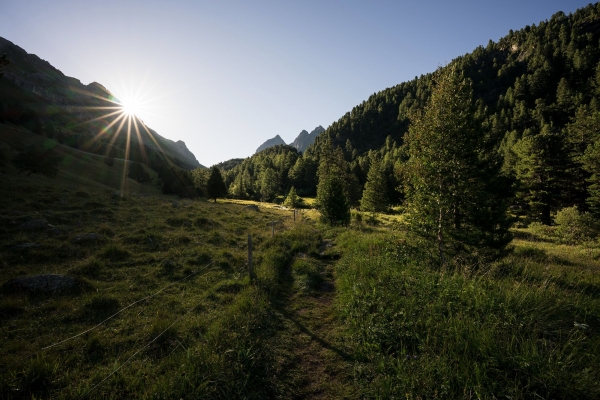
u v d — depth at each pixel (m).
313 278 10.08
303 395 4.38
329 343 5.91
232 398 4.03
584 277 9.41
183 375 4.34
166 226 18.66
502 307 5.82
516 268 9.68
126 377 4.43
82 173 74.75
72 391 4.14
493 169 12.28
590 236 24.36
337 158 68.69
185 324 6.40
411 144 12.21
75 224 16.42
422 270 8.80
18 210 17.19
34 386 4.32
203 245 15.12
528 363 4.12
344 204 25.70
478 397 3.77
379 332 5.72
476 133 11.48
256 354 5.16
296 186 108.44
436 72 12.30
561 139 45.81
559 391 3.85
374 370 4.82
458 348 4.84
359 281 8.55
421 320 5.82
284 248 14.41
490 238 10.65
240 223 24.08
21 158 40.56
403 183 12.78
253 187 120.75
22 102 193.12
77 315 7.00
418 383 4.21
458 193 10.99
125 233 15.61
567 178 45.00
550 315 5.89
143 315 7.21
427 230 11.28
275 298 8.23
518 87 161.12
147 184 87.75
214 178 69.94
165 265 11.27
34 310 7.10
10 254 10.73
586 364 4.29
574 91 130.50
